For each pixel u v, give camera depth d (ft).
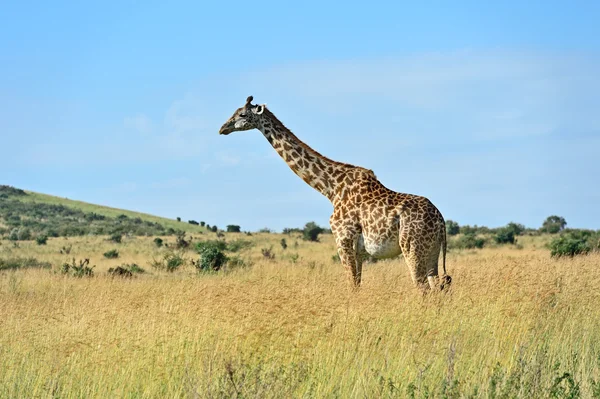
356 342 85.92
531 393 67.21
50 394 71.61
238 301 106.01
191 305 108.06
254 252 428.97
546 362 77.51
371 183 130.72
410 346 82.64
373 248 127.24
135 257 415.03
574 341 90.38
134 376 77.10
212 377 73.15
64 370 80.33
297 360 79.46
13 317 109.91
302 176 135.23
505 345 87.35
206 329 92.99
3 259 354.95
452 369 70.64
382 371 75.51
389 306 102.27
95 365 80.89
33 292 164.45
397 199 127.34
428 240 123.44
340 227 129.90
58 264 343.26
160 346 85.81
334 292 115.55
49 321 106.63
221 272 223.71
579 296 113.29
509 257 223.30
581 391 69.56
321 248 479.00
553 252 252.21
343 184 132.26
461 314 98.78
